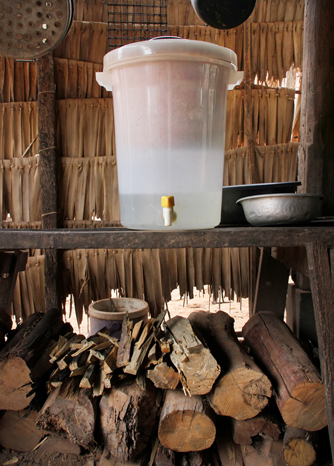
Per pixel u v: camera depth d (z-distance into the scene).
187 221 1.26
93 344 1.47
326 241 1.33
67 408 1.44
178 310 3.43
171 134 1.23
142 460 1.45
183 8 2.26
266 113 2.36
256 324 1.73
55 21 1.50
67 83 2.29
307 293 2.07
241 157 2.36
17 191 2.32
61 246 1.29
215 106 1.30
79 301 2.37
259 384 1.36
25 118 2.30
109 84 1.46
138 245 1.28
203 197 1.28
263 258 2.13
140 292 2.38
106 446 1.47
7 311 1.93
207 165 1.29
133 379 1.50
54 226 2.27
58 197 2.30
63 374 1.49
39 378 1.50
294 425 1.35
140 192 1.28
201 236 1.29
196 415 1.36
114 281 2.37
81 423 1.42
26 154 2.32
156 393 1.50
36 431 1.58
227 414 1.39
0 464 1.50
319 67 1.90
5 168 2.31
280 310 2.16
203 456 1.45
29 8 1.47
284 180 2.37
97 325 1.95
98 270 2.37
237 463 1.42
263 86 2.35
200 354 1.36
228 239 1.30
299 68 2.35
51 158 2.23
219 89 1.31
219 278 2.38
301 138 2.02
